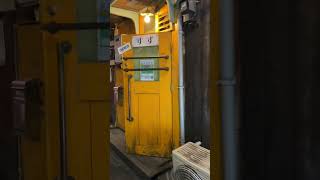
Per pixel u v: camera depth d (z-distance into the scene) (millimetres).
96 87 2334
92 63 2311
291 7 1610
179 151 4684
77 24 2260
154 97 6906
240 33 1684
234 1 1679
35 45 2373
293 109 1626
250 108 1688
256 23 1675
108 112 2377
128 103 7156
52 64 2240
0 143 2592
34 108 2287
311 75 1580
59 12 2229
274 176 1655
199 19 5535
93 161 2375
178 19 6262
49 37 2225
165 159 6688
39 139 2314
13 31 2430
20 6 2373
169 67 6750
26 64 2391
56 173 2299
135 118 7141
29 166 2416
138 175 6098
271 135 1670
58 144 2283
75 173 2336
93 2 2277
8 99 2568
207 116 5277
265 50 1668
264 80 1672
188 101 6277
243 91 1687
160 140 6914
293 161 1629
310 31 1573
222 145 1706
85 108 2326
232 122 1686
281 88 1646
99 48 2309
